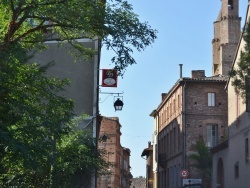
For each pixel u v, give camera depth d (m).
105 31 16.41
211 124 53.06
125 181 101.44
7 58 13.74
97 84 28.69
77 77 28.73
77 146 21.12
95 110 28.41
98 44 27.28
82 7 15.82
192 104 53.25
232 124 37.56
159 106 69.19
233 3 80.75
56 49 28.72
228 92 39.38
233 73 20.22
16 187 16.41
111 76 28.34
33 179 17.70
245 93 19.97
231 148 37.38
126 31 16.42
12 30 15.47
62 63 28.75
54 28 18.27
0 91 13.62
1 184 15.12
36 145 13.38
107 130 81.88
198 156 50.59
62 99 15.58
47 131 14.22
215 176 41.62
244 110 34.34
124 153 101.19
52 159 14.09
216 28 83.44
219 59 79.56
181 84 53.78
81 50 18.84
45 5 15.41
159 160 66.19
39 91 15.24
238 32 79.19
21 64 14.55
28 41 17.36
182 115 53.12
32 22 18.12
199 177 51.38
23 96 14.31
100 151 24.58
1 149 13.23
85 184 22.61
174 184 57.50
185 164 52.06
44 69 15.96
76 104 28.41
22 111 13.89
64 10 15.36
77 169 22.17
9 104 13.77
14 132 13.12
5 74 13.71
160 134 69.38
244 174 33.94
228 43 76.44
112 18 16.28
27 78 14.91
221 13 81.62
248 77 19.88
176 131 56.59
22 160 13.49
